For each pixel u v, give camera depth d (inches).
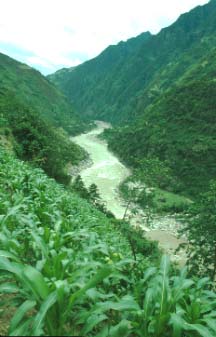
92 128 6825.8
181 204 2213.3
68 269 146.7
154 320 129.9
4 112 1788.9
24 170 488.1
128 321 126.6
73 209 411.2
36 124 1941.4
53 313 110.4
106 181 2748.5
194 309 144.3
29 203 306.0
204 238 866.1
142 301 153.3
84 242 217.6
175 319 122.0
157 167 1918.1
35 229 191.6
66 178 1624.0
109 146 4498.0
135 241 798.5
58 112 6053.2
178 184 2623.0
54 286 110.7
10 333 99.0
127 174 3090.6
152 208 2012.8
